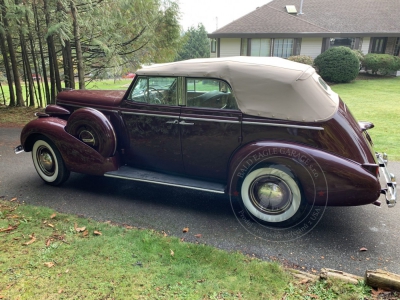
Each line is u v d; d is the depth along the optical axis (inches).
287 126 116.4
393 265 101.3
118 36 374.0
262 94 118.8
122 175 145.2
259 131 120.7
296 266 100.8
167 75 132.3
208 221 129.0
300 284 89.2
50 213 130.7
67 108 168.7
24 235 113.5
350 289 84.7
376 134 268.8
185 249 106.2
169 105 135.2
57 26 289.3
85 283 88.6
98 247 106.4
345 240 115.9
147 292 85.5
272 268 96.7
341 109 121.7
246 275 93.2
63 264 97.0
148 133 142.3
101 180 171.9
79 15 325.4
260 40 674.2
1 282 88.7
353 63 593.0
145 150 146.5
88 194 153.6
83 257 100.7
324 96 120.1
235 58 134.6
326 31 645.9
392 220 130.6
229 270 95.7
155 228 122.6
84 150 147.0
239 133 123.7
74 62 394.6
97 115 142.8
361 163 110.9
